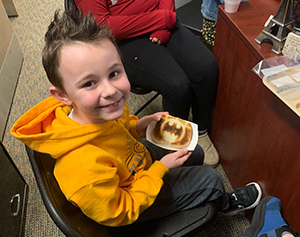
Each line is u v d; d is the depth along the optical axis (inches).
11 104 76.0
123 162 33.9
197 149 44.9
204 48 53.0
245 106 42.4
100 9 50.5
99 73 25.7
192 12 71.1
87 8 50.1
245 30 39.3
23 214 52.4
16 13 111.8
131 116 42.8
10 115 73.4
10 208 47.9
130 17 51.1
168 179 36.8
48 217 53.1
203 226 34.3
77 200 26.7
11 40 83.8
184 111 54.4
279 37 34.3
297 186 33.5
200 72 50.7
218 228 50.1
